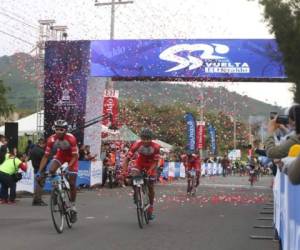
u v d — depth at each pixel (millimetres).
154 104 27203
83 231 8836
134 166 9867
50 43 21328
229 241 7996
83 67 21078
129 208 12914
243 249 7301
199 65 20484
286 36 13141
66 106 21109
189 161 18359
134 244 7570
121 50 21000
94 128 21938
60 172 9000
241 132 52094
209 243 7773
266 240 8141
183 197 17109
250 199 16609
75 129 20844
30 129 26875
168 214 11734
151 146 9711
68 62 21188
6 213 11484
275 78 20016
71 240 7863
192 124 31609
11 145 18203
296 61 13250
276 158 5605
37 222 9969
